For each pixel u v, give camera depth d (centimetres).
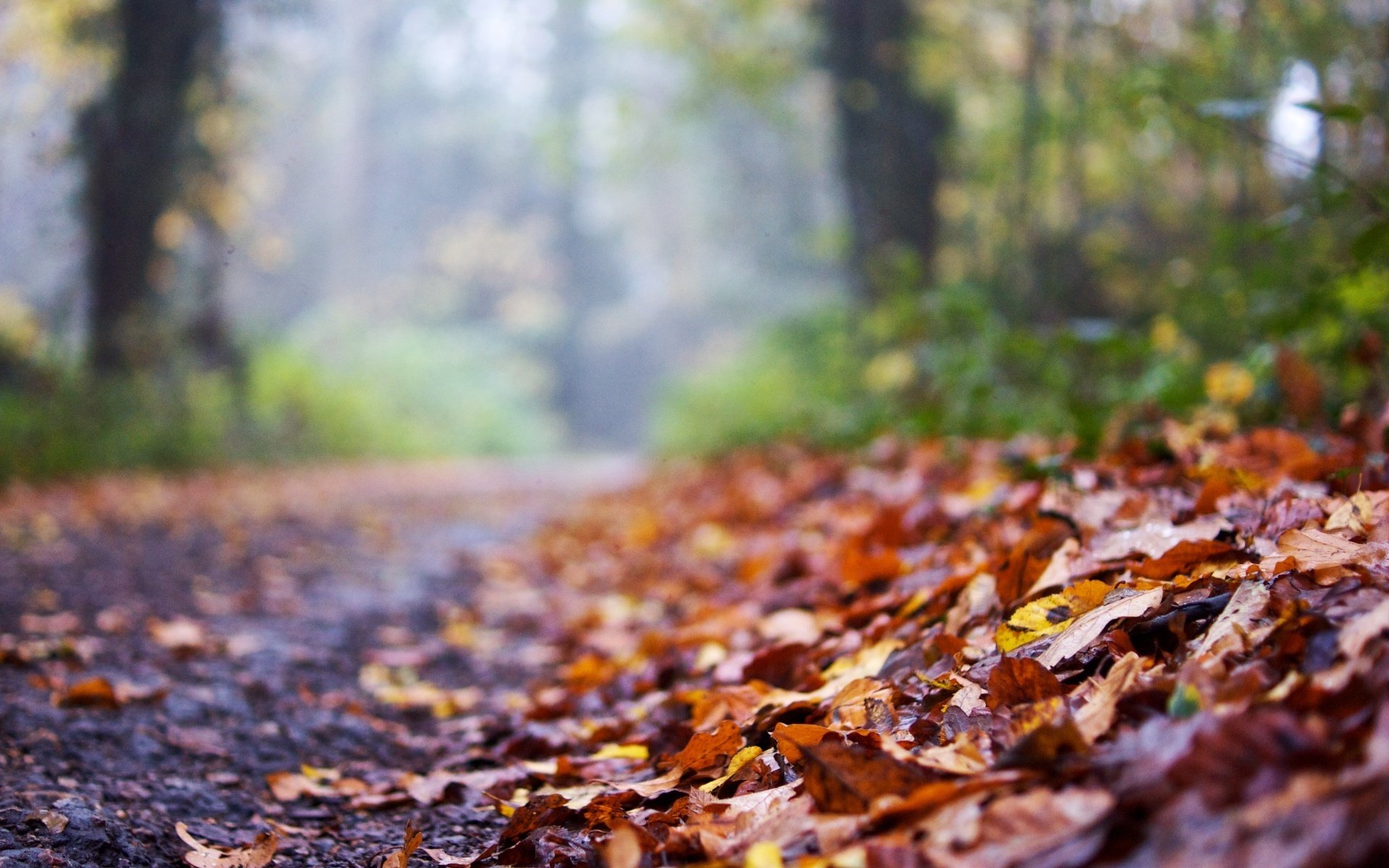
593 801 171
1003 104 984
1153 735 115
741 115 2972
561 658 347
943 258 1168
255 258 2692
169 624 369
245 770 227
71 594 407
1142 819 105
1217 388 378
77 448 988
